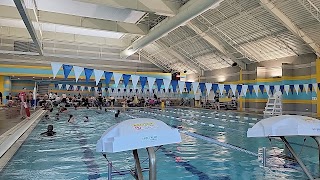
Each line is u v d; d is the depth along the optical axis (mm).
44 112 13688
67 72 5008
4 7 12773
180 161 4141
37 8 12555
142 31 15391
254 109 15430
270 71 14727
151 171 1757
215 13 12438
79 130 7887
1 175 3344
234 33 13586
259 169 3652
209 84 6922
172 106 21766
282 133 2266
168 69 23547
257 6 10625
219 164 3957
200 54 18141
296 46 12406
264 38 12859
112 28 14812
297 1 9375
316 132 2279
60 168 3697
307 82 12602
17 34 18891
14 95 21750
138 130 1788
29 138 6211
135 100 21188
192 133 7398
